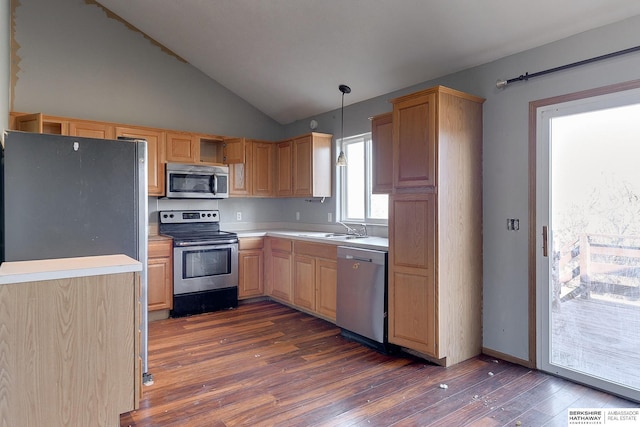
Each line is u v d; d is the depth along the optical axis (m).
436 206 2.80
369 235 4.24
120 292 1.59
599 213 2.51
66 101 4.09
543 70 2.73
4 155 2.00
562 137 2.67
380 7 2.92
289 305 4.61
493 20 2.67
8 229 2.00
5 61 2.91
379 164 3.44
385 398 2.39
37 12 3.95
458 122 2.92
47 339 1.46
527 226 2.85
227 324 3.92
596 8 2.34
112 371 1.58
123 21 4.40
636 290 2.36
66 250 2.15
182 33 4.21
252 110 5.32
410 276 2.97
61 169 2.13
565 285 2.67
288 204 5.52
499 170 3.00
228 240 4.48
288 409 2.27
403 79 3.68
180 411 2.24
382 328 3.15
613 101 2.41
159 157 4.29
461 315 2.96
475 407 2.28
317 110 4.88
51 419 1.47
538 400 2.36
